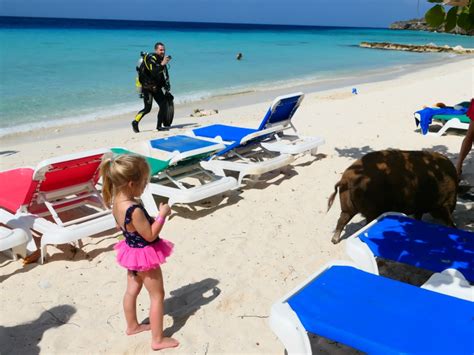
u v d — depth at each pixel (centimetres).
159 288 366
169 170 693
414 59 3778
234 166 697
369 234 444
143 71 1129
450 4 304
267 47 4638
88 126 1259
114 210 348
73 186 576
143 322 408
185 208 647
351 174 504
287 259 509
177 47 4116
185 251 528
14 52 3178
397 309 316
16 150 1003
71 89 1798
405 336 289
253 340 388
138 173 340
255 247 535
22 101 1566
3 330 400
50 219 600
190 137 806
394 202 494
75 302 438
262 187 719
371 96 1552
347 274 360
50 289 459
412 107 1323
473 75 2020
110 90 1797
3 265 506
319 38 7412
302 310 317
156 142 769
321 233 568
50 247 539
